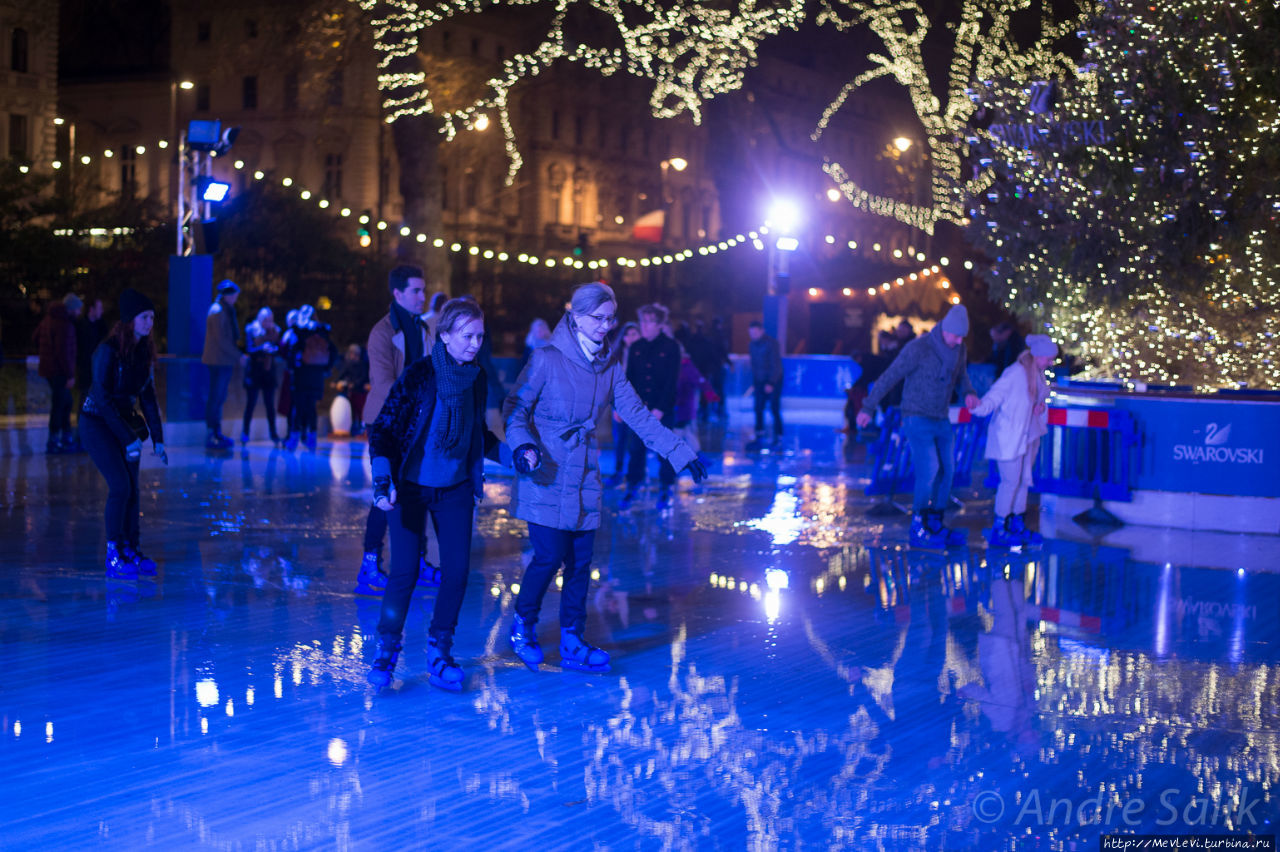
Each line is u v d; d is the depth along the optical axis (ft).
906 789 15.07
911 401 32.40
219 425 56.54
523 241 250.78
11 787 14.66
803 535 34.27
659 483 45.27
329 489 41.63
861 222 286.25
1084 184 49.29
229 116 229.04
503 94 91.71
